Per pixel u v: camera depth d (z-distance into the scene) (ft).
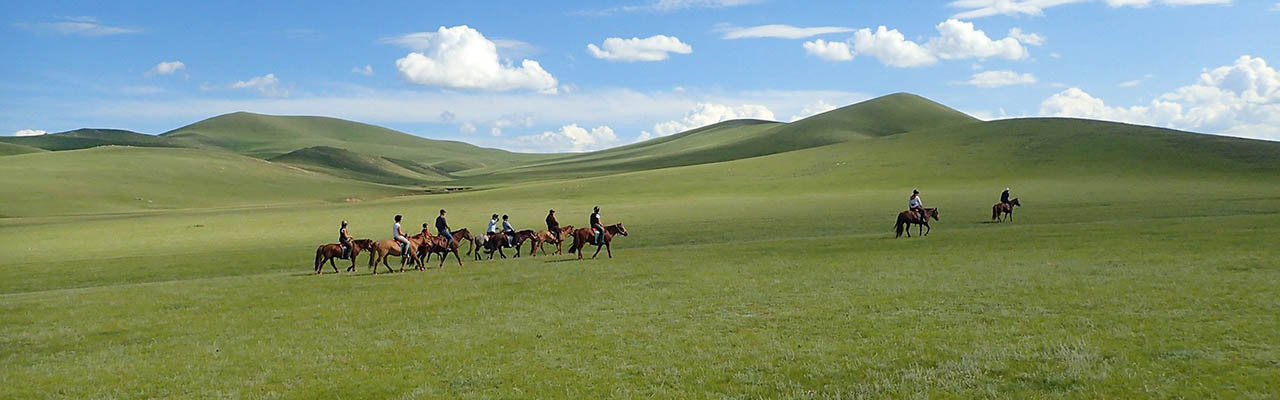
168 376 55.67
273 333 70.23
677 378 49.78
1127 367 46.16
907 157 431.84
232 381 53.57
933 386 45.29
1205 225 134.92
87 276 130.93
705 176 426.10
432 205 351.67
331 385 51.60
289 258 151.53
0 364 61.57
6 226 284.20
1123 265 88.43
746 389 46.88
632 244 158.61
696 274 98.99
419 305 82.89
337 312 80.53
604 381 49.85
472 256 149.28
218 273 130.93
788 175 407.85
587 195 378.32
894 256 110.42
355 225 248.52
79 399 50.65
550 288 91.97
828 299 74.84
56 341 70.18
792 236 160.04
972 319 62.08
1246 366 45.11
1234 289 69.15
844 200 277.85
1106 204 214.90
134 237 222.28
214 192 488.02
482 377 51.78
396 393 49.44
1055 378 44.83
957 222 179.32
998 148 429.38
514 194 410.11
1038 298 69.51
